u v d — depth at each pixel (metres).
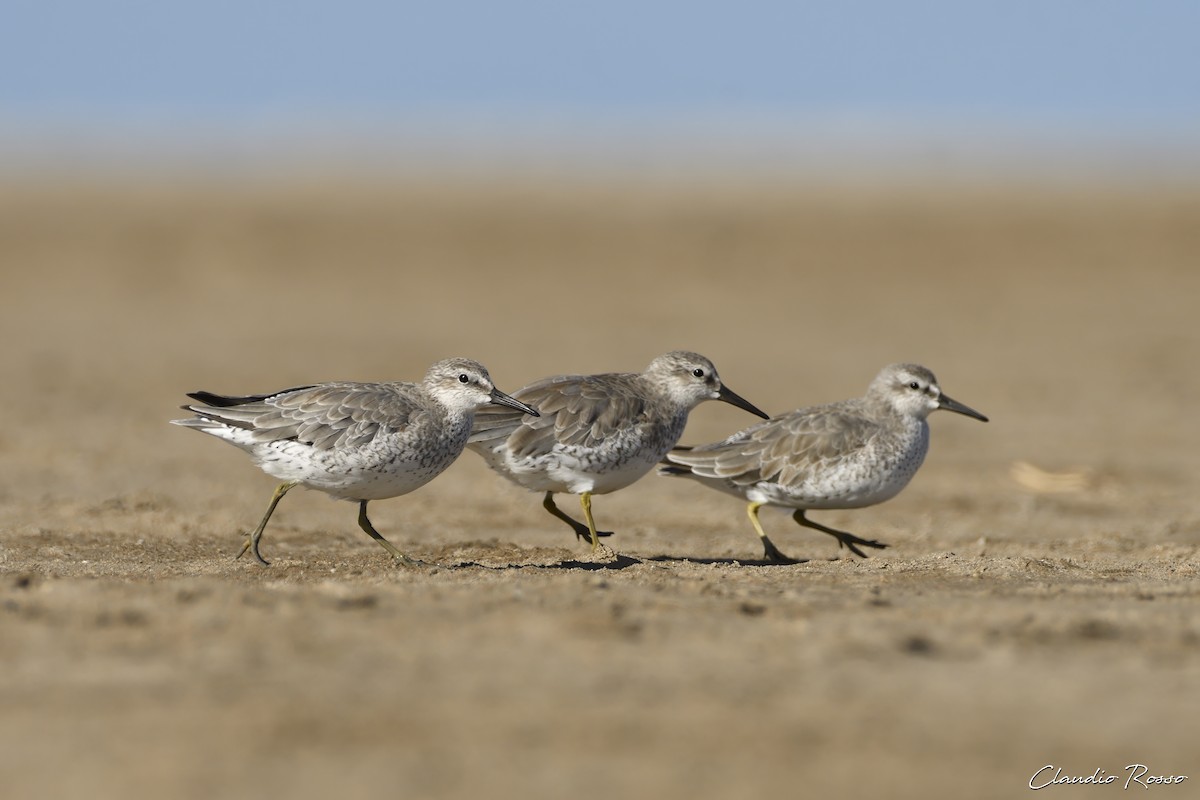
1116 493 20.80
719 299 45.97
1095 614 11.47
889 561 14.55
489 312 43.28
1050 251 53.62
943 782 8.06
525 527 17.83
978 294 46.38
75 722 8.76
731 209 69.00
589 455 15.16
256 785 7.89
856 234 57.94
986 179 97.62
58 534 16.20
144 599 11.44
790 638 10.57
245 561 14.52
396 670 9.73
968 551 16.38
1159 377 31.88
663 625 10.87
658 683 9.52
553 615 11.01
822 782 8.04
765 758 8.33
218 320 41.38
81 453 22.77
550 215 66.12
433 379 14.62
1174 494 20.73
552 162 132.38
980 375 32.25
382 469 14.10
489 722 8.80
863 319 41.59
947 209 66.38
